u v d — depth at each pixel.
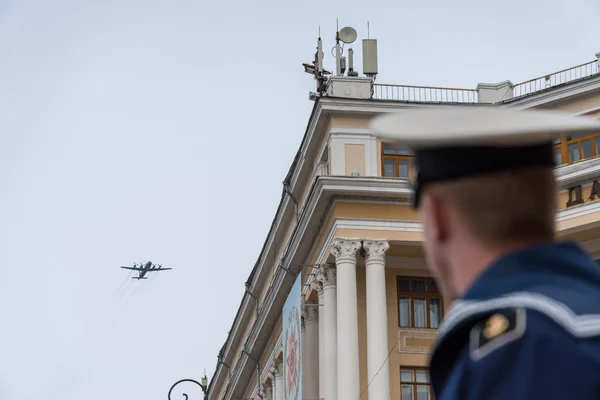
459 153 2.93
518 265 2.84
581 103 34.06
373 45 37.53
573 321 2.63
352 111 35.22
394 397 34.53
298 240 37.38
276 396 44.50
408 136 2.85
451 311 2.86
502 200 2.91
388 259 35.75
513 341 2.64
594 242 34.16
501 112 2.87
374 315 34.03
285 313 35.31
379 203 35.00
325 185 34.56
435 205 3.00
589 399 2.53
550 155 2.94
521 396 2.57
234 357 55.38
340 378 33.62
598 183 33.34
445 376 2.80
